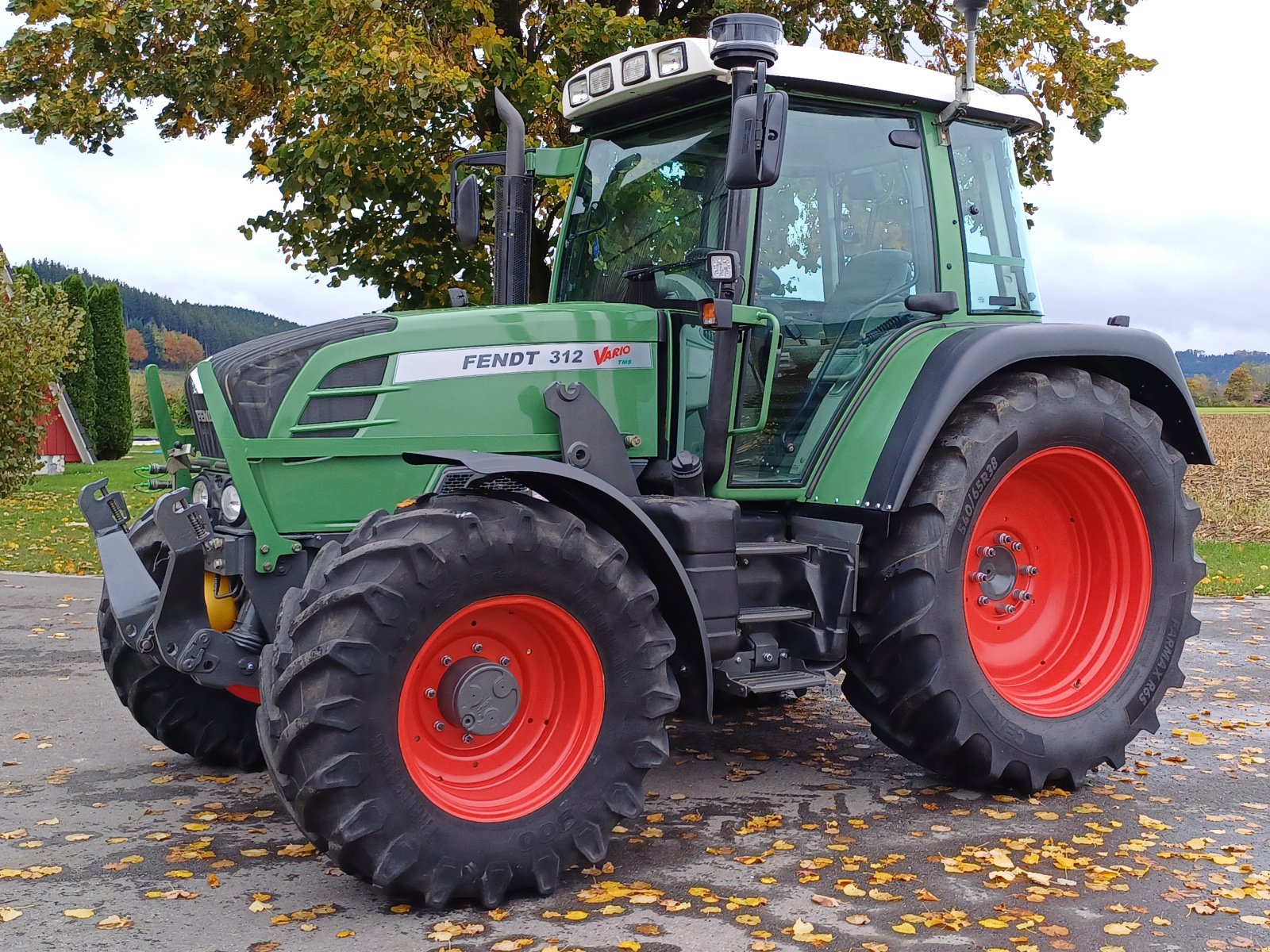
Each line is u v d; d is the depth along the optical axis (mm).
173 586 3707
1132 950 3113
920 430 4191
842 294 4543
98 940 3154
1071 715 4590
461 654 3523
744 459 4348
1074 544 4910
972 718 4301
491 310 4156
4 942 3131
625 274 4594
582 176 4941
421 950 3105
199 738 4723
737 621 4035
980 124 4992
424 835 3311
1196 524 4941
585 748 3580
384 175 9602
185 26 10445
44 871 3637
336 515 3910
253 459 3816
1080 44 11062
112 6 10508
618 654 3607
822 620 4254
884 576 4254
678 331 4348
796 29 10484
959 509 4266
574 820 3520
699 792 4500
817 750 5094
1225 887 3553
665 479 4270
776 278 4367
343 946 3127
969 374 4281
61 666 6738
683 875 3645
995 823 4156
